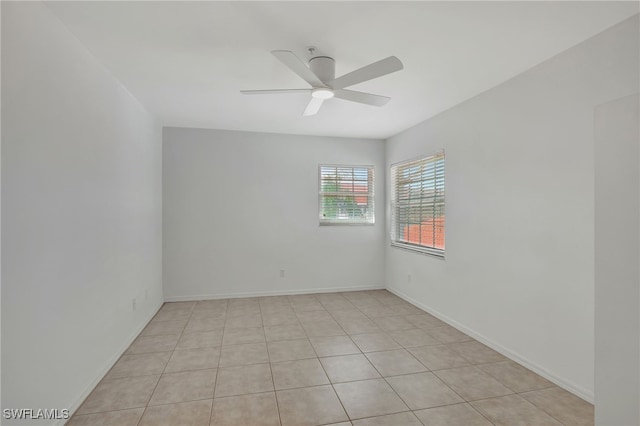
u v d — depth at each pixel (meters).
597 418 1.58
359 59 2.56
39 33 1.82
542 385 2.53
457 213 3.70
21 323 1.66
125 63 2.63
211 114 4.10
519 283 2.88
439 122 4.03
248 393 2.43
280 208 5.13
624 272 1.47
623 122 1.46
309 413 2.19
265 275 5.10
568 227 2.44
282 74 2.87
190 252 4.83
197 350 3.17
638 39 1.99
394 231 5.32
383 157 5.55
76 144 2.23
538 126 2.67
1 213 1.53
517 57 2.54
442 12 1.95
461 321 3.64
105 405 2.27
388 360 2.95
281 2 1.85
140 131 3.66
